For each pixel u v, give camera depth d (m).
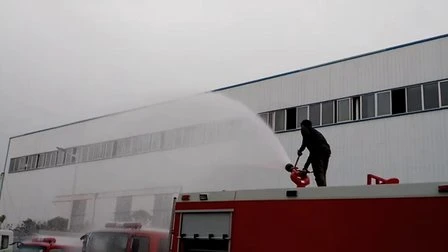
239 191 6.04
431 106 17.64
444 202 4.64
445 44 17.78
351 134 19.30
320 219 5.30
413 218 4.76
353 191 5.16
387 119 18.53
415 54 18.38
